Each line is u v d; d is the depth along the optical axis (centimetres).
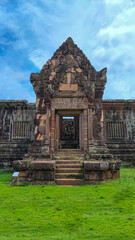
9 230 388
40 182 883
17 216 473
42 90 1250
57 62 1278
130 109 1836
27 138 1803
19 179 915
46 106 1217
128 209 519
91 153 1135
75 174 936
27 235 361
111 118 1811
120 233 366
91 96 1211
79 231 379
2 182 962
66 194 689
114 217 461
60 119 1792
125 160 1680
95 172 900
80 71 1253
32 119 1836
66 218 457
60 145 1722
